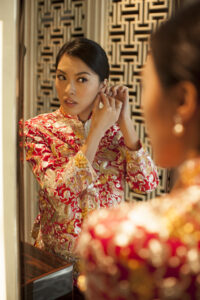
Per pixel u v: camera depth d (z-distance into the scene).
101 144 1.10
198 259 0.36
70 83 1.05
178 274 0.36
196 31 0.38
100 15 1.50
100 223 0.41
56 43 1.42
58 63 1.07
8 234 0.76
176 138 0.42
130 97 1.57
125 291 0.37
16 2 0.69
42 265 0.93
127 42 1.53
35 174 1.04
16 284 0.76
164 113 0.42
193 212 0.38
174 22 0.40
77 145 1.06
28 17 1.37
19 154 0.73
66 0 1.42
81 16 1.47
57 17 1.42
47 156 1.03
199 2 0.41
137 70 1.53
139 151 1.07
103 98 1.01
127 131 1.06
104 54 1.07
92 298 0.40
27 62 1.38
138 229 0.39
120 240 0.38
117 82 1.58
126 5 1.50
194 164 0.41
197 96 0.38
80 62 1.03
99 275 0.38
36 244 1.12
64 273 0.95
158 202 0.42
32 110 1.40
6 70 0.71
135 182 1.10
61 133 1.06
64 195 0.98
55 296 0.94
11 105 0.72
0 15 0.70
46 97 1.40
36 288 0.90
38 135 1.06
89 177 0.99
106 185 1.10
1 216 0.76
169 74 0.39
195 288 0.36
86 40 1.05
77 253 1.04
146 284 0.36
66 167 0.99
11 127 0.72
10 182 0.74
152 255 0.36
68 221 1.03
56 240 1.06
